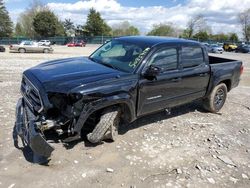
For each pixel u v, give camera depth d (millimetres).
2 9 71125
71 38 69125
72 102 4051
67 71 4680
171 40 5691
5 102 6652
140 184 3834
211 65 6477
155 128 5707
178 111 6918
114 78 4566
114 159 4395
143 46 5293
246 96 9289
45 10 76938
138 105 4949
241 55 40000
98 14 80312
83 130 4809
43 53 28141
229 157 4789
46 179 3783
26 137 4078
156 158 4539
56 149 4484
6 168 3955
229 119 6719
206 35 85062
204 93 6496
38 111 4113
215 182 4020
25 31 83250
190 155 4738
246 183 4074
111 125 4652
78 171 4012
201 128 5945
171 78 5410
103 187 3721
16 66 13414
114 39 6117
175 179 4004
